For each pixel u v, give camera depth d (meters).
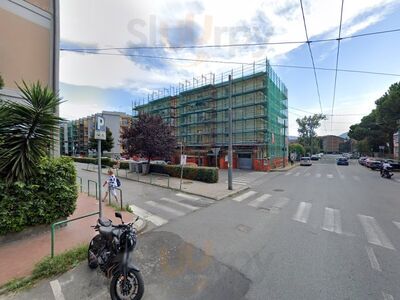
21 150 5.89
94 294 3.99
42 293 4.01
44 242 6.01
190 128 41.28
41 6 8.53
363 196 12.48
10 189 5.93
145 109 52.25
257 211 9.51
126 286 3.79
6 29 7.65
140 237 6.70
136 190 14.73
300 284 4.21
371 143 52.97
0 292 4.00
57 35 8.87
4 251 5.50
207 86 37.56
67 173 7.04
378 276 4.47
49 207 6.63
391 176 21.14
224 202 11.39
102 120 6.53
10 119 5.74
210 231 7.11
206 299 3.81
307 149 69.81
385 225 7.54
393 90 28.31
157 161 30.72
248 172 28.48
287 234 6.79
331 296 3.86
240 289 4.08
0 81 6.86
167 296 3.89
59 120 6.36
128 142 22.77
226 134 36.22
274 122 35.19
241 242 6.22
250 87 33.88
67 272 4.64
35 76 8.30
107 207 9.95
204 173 18.48
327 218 8.36
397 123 31.45
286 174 25.73
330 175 24.03
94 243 4.78
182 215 9.02
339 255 5.38
